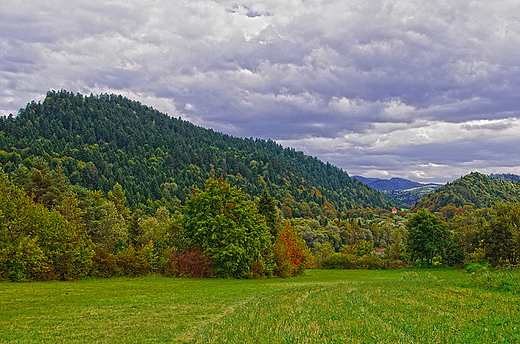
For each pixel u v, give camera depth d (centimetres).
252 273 4288
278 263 4731
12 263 2989
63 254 3294
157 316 1577
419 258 6625
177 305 1870
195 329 1328
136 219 5597
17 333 1252
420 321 1327
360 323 1299
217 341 1102
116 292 2384
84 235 3706
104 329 1325
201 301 2019
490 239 5322
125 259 3822
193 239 4222
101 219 5150
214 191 4194
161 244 4422
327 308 1655
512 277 2438
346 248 9338
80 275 3388
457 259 6203
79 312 1641
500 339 1058
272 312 1573
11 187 3625
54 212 3403
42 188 5856
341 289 2509
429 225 6269
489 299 1875
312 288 2711
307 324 1293
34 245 3064
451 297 1961
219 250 3997
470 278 2858
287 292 2419
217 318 1549
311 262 6575
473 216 8006
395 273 5638
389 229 12838
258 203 5700
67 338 1195
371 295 2117
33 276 3117
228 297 2205
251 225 4372
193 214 4303
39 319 1478
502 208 5547
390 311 1545
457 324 1274
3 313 1594
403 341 1036
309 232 10412
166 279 3656
